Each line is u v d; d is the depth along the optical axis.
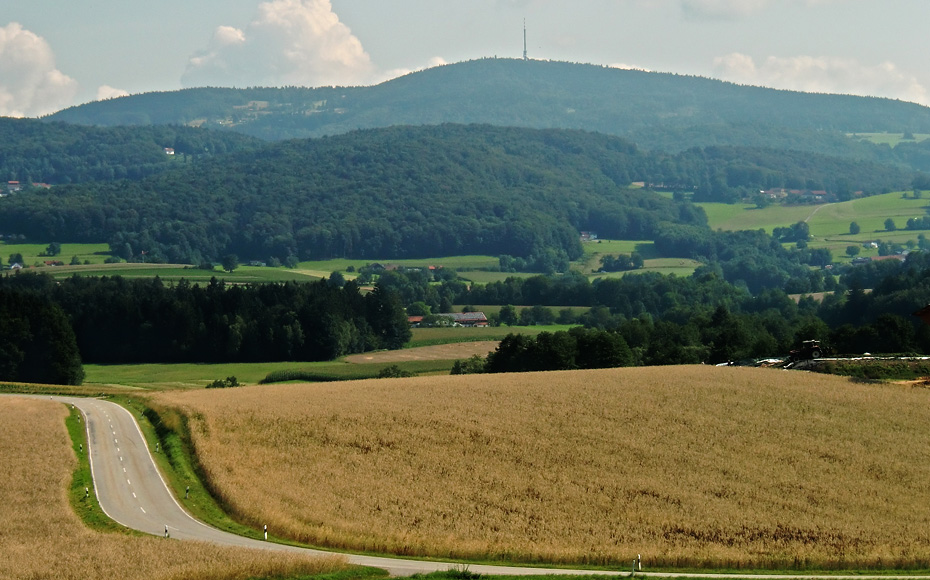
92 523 62.78
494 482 69.50
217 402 96.62
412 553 57.31
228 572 50.81
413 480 69.94
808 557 56.81
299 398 97.06
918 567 56.72
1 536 58.81
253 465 73.88
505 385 101.12
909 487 69.31
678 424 83.62
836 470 72.44
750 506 65.38
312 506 64.75
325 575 51.25
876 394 92.75
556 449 76.94
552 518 62.91
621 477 70.62
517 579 51.66
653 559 56.56
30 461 77.19
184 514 65.31
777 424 83.50
